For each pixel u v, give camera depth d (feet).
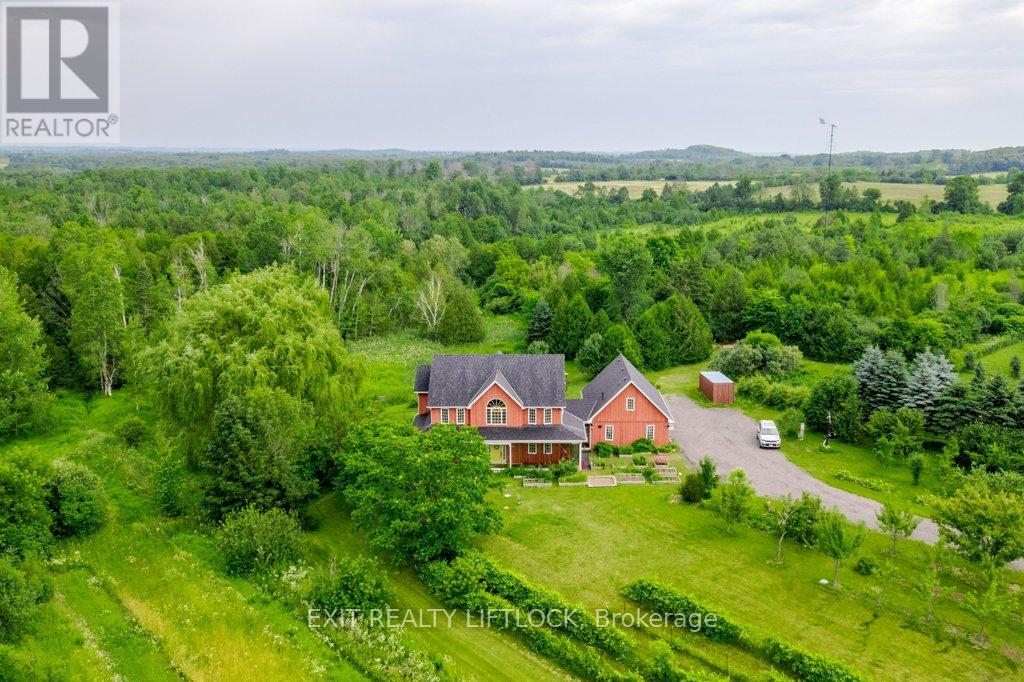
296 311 169.48
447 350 284.20
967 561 127.44
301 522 138.41
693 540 135.33
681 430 197.36
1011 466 154.71
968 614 112.68
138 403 214.48
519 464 173.47
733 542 134.62
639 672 99.40
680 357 265.13
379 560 128.98
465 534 122.93
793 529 132.05
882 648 104.42
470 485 127.03
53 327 258.37
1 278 212.02
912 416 175.22
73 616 109.19
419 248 441.68
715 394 218.18
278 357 159.53
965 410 175.63
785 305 282.36
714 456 178.60
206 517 137.49
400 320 323.57
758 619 111.24
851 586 119.75
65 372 235.61
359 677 98.37
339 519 143.84
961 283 319.27
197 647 102.94
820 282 314.14
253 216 430.20
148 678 96.68
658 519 143.95
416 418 185.68
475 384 178.60
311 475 146.51
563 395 176.35
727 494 136.46
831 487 159.74
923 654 103.09
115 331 229.45
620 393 181.27
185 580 119.85
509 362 182.50
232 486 134.51
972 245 386.52
